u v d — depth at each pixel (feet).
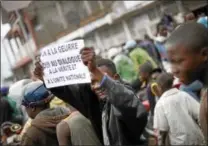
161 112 14.93
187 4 44.47
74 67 10.00
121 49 38.96
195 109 14.48
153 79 20.94
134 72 27.55
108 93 10.05
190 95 14.60
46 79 10.71
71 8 87.56
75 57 9.95
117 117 10.66
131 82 26.35
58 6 88.12
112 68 11.91
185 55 5.89
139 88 25.95
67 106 12.29
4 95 23.76
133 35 59.77
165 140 15.08
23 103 12.06
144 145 11.47
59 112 11.82
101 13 67.41
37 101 11.80
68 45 9.97
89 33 72.28
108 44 68.39
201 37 5.84
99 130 11.80
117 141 11.07
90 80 9.87
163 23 36.01
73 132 11.34
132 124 10.62
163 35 32.30
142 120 10.51
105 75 9.86
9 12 22.17
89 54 9.64
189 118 14.51
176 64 6.02
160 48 31.45
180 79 6.16
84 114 11.68
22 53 94.84
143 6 53.01
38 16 87.86
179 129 14.56
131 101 10.25
